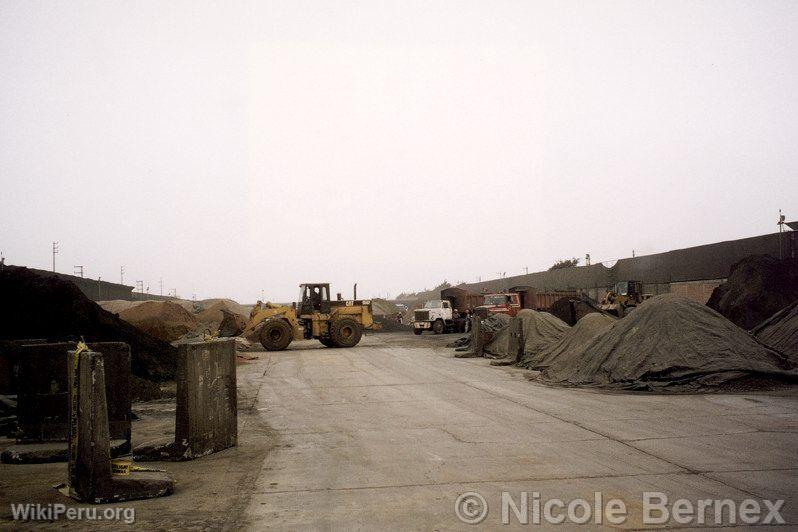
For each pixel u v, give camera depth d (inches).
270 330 1068.5
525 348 780.0
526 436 311.7
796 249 1214.9
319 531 178.4
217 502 209.0
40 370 299.6
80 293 622.5
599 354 550.6
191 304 2501.2
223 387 298.8
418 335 1501.0
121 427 283.6
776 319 630.5
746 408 385.4
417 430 335.9
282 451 290.5
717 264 1438.2
